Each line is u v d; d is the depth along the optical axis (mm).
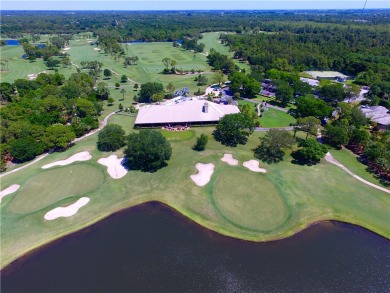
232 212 59688
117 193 64750
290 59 187875
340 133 83500
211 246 50781
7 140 79250
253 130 92500
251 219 57875
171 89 130875
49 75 141000
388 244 52594
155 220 56938
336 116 110750
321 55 187500
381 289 43656
